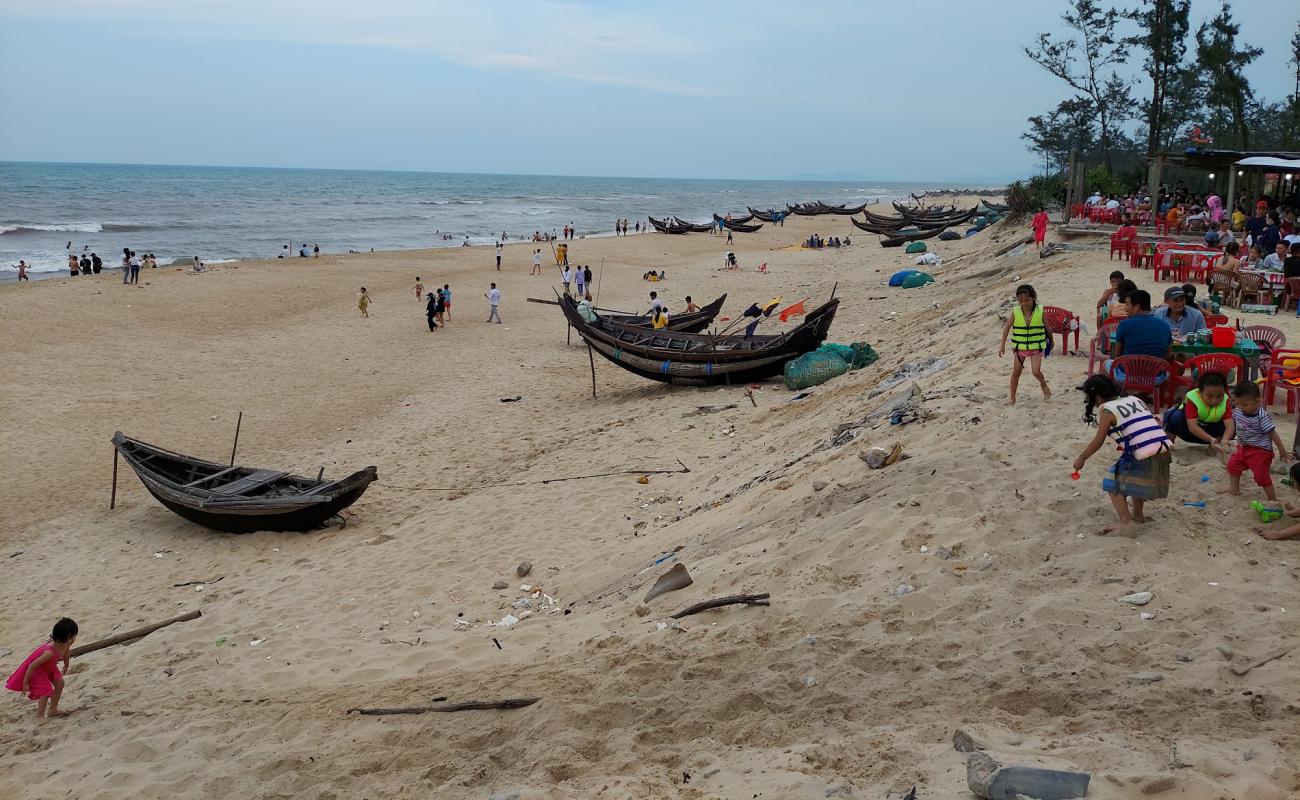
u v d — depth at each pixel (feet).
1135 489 22.53
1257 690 16.39
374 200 446.19
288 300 121.49
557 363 87.45
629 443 54.44
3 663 32.83
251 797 19.67
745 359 67.92
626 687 21.25
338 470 56.95
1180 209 93.76
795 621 22.65
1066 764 14.58
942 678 18.92
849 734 17.69
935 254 142.72
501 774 18.60
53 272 156.35
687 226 266.77
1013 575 22.31
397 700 23.79
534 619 30.09
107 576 41.70
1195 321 35.37
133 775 21.85
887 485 29.14
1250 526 22.75
